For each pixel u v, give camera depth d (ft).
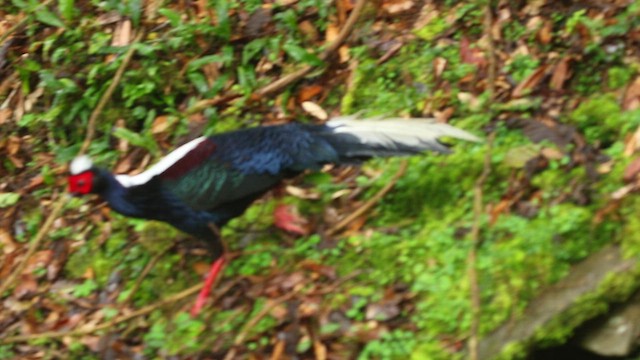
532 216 19.63
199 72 24.35
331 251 20.13
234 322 19.54
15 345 20.83
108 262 21.66
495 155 20.77
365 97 23.20
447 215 20.13
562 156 20.49
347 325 18.86
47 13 25.52
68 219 22.80
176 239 21.38
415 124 19.51
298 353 18.78
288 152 19.43
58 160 24.11
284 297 19.51
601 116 21.06
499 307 18.37
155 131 23.80
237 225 21.20
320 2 24.81
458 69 22.84
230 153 19.48
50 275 21.86
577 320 18.24
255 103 23.66
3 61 25.91
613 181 19.90
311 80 23.86
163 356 19.53
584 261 18.90
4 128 25.11
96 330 20.26
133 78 24.22
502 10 23.57
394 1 24.63
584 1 23.15
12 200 23.72
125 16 25.31
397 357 18.19
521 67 22.49
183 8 25.52
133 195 19.40
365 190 21.16
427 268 19.31
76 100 24.71
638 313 18.39
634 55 21.99
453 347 18.11
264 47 24.39
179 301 20.40
